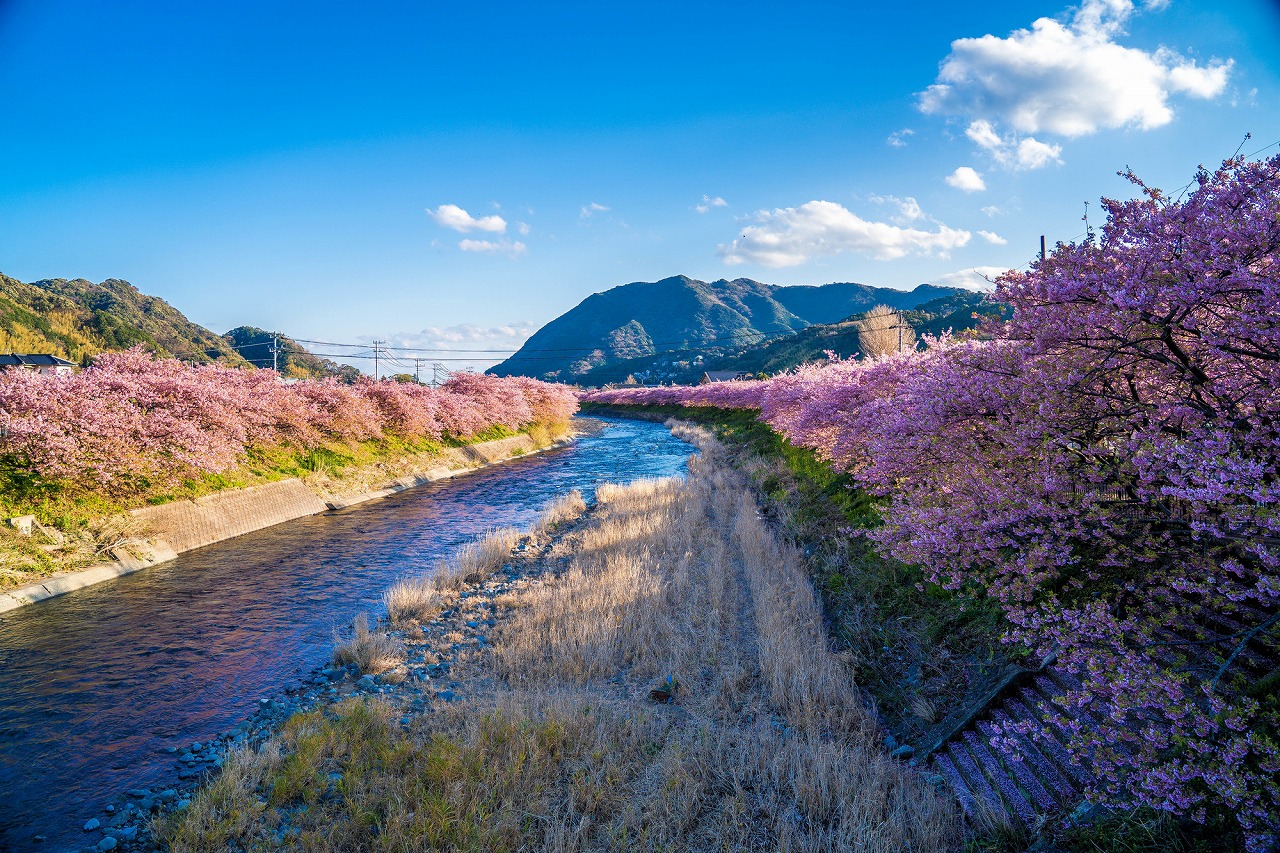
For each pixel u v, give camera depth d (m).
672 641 8.95
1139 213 4.91
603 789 5.64
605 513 18.36
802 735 6.59
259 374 22.69
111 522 13.41
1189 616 4.69
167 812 5.59
